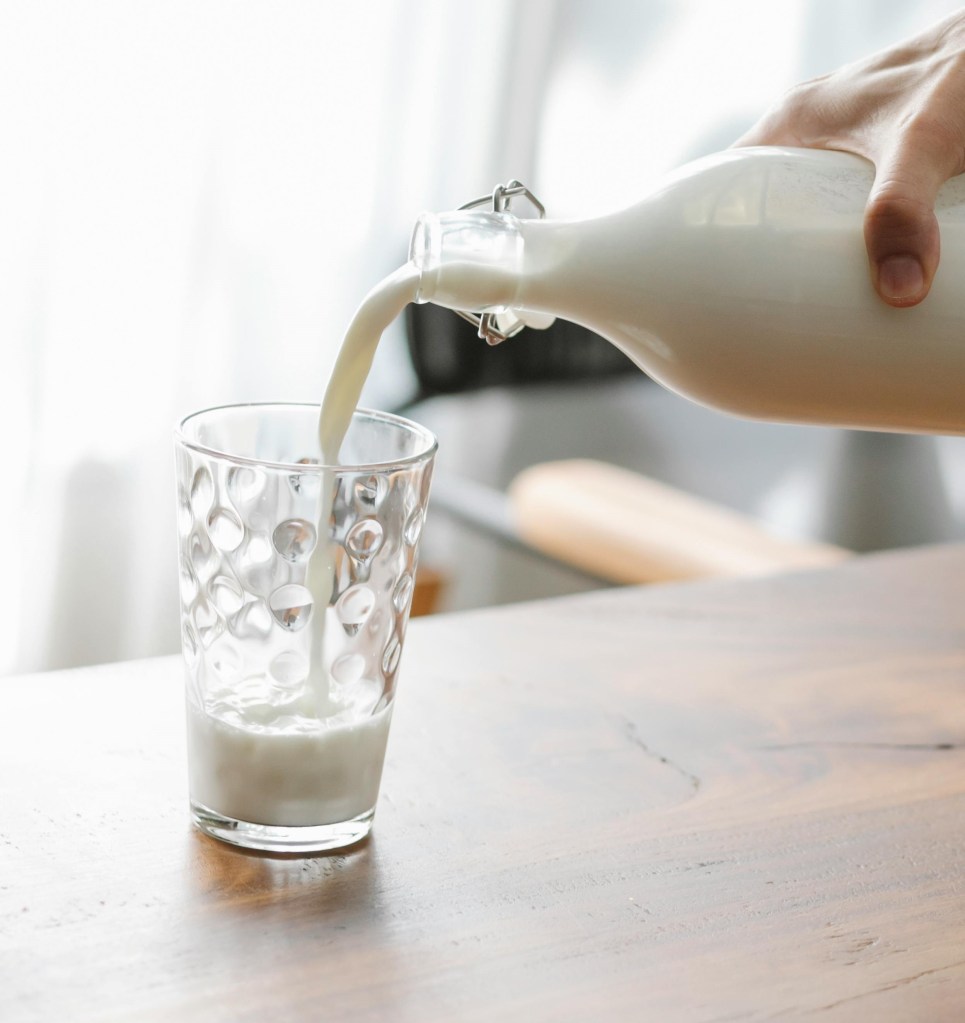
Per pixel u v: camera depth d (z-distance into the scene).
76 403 1.72
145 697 0.72
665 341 0.63
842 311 0.61
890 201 0.59
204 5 1.68
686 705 0.75
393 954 0.57
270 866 0.61
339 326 1.97
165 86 1.67
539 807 0.66
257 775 0.61
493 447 2.13
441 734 0.70
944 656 0.82
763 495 2.01
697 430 2.26
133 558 1.82
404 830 0.64
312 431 0.65
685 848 0.64
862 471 2.17
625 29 2.21
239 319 1.86
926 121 0.60
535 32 2.08
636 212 0.62
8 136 1.58
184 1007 0.53
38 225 1.62
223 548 0.59
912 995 0.57
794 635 0.83
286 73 1.81
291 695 0.61
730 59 2.37
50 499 1.74
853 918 0.61
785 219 0.61
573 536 1.58
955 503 2.09
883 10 2.55
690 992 0.56
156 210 1.71
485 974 0.56
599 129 2.24
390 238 2.00
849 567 0.94
